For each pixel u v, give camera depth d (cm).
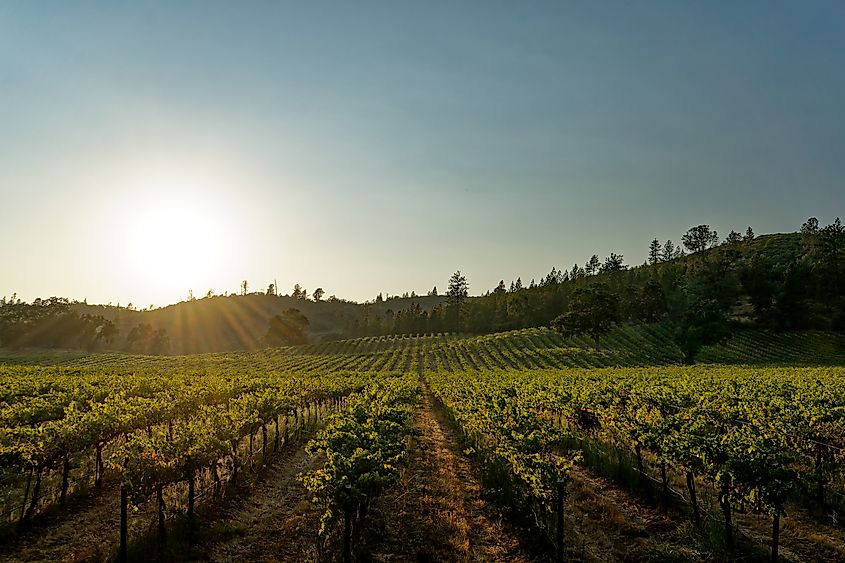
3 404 2523
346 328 15788
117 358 9512
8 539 1205
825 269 9156
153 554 1127
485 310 13012
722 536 1184
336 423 1814
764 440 1224
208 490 1523
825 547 1152
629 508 1437
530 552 1171
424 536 1256
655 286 9281
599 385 3066
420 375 6725
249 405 2044
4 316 12975
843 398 2291
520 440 1355
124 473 1123
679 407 2227
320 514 1396
